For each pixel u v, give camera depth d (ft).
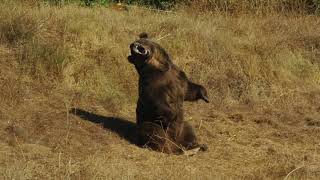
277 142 70.54
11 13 84.28
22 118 66.33
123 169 56.65
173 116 64.18
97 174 54.65
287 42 96.12
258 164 62.44
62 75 76.79
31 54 77.25
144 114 64.90
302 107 82.99
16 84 72.38
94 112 71.72
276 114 80.38
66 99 72.95
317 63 92.27
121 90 78.54
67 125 66.39
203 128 72.43
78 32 84.84
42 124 65.67
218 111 79.46
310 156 65.46
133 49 62.95
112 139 65.31
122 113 73.97
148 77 63.87
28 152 59.62
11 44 79.82
